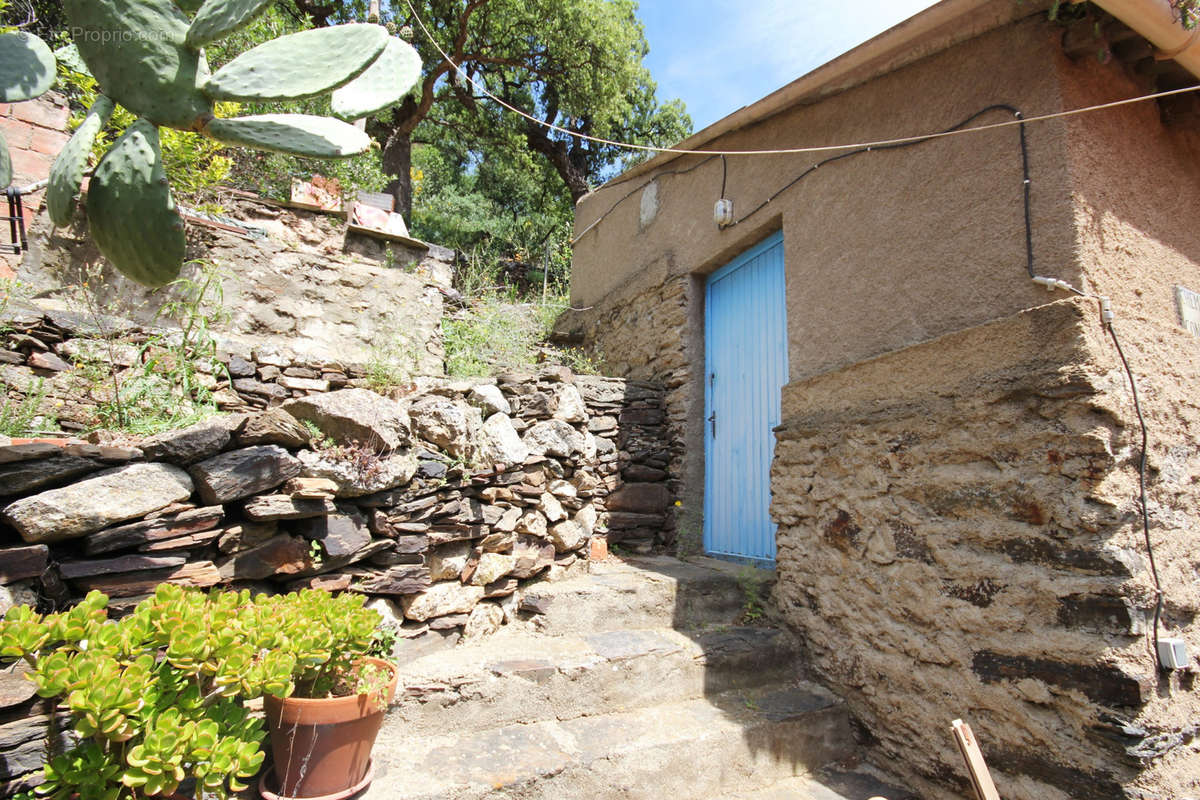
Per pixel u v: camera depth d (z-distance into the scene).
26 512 1.87
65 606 1.97
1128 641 2.01
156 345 3.45
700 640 3.24
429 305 4.93
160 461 2.21
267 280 4.30
